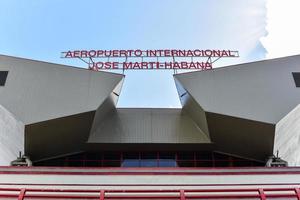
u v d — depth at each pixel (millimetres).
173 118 35344
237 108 30906
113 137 33531
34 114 30125
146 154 34156
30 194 17234
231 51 36656
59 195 17078
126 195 17391
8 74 31562
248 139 32156
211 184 19141
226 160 34125
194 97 31406
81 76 31859
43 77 31578
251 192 17906
